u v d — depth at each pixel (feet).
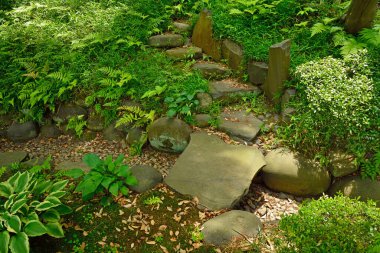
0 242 9.00
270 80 15.47
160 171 14.24
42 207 9.94
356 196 12.38
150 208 11.75
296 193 13.08
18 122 17.78
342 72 13.93
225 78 17.71
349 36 16.48
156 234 10.84
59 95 16.75
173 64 18.31
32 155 16.21
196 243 10.43
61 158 15.79
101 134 17.06
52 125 17.79
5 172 14.28
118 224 11.19
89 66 17.92
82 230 10.97
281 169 13.07
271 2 19.29
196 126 15.38
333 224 8.44
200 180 12.47
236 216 10.96
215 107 15.84
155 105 16.06
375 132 12.71
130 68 17.48
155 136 15.07
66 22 21.56
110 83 16.62
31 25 20.31
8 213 9.60
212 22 18.47
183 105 15.71
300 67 14.71
